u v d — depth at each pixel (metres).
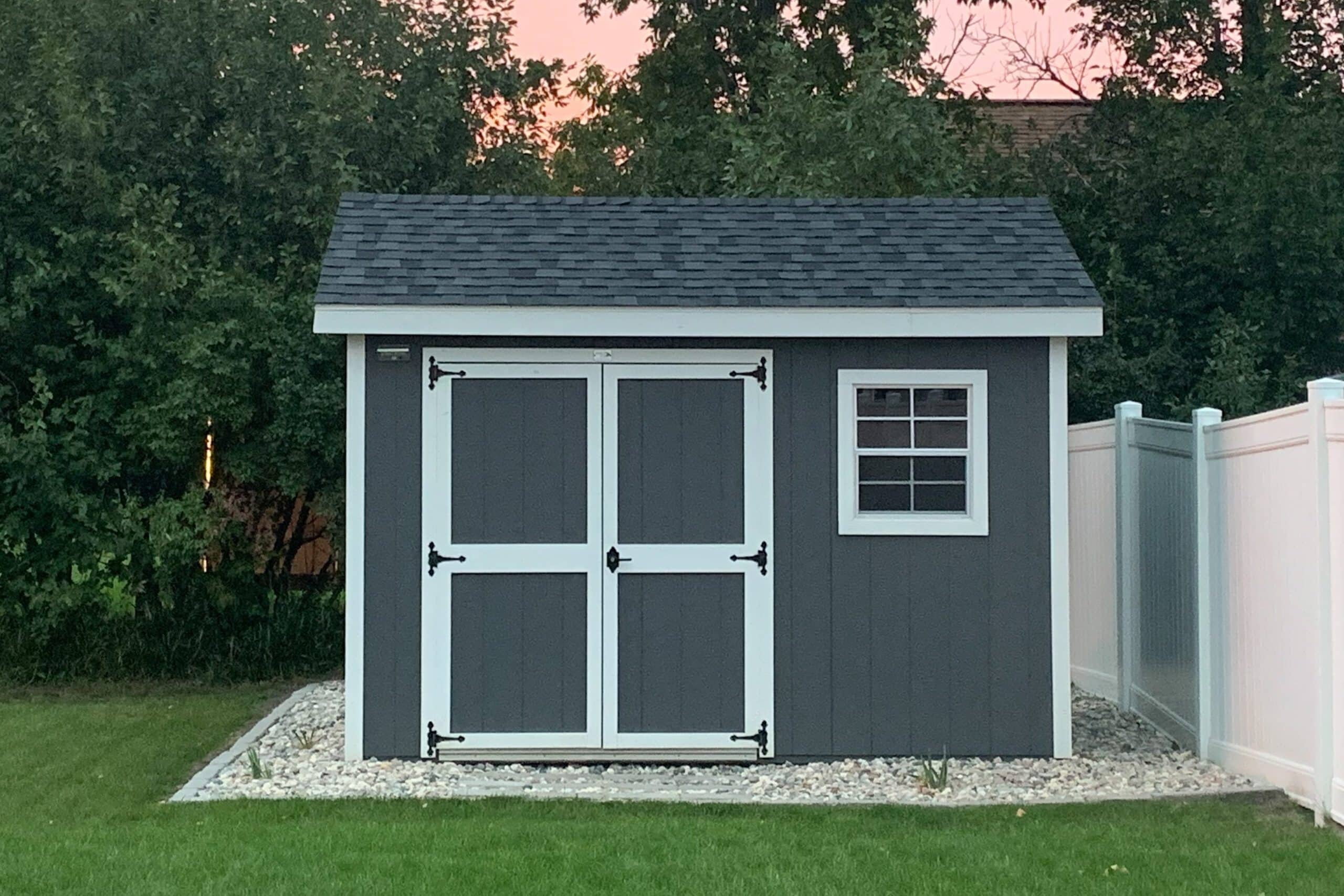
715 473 9.18
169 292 12.74
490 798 8.07
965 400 9.30
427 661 9.09
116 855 6.76
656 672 9.15
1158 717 10.27
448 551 9.09
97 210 13.07
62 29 13.15
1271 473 8.02
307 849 6.79
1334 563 7.24
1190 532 9.34
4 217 13.05
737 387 9.19
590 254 9.51
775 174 16.31
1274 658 8.00
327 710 11.21
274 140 13.95
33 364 13.30
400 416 9.10
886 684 9.20
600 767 9.12
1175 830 7.18
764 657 9.17
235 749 9.69
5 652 13.06
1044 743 9.21
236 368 12.90
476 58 15.13
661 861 6.60
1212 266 16.52
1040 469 9.23
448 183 15.07
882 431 9.31
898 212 10.22
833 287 9.16
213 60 14.00
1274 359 16.75
